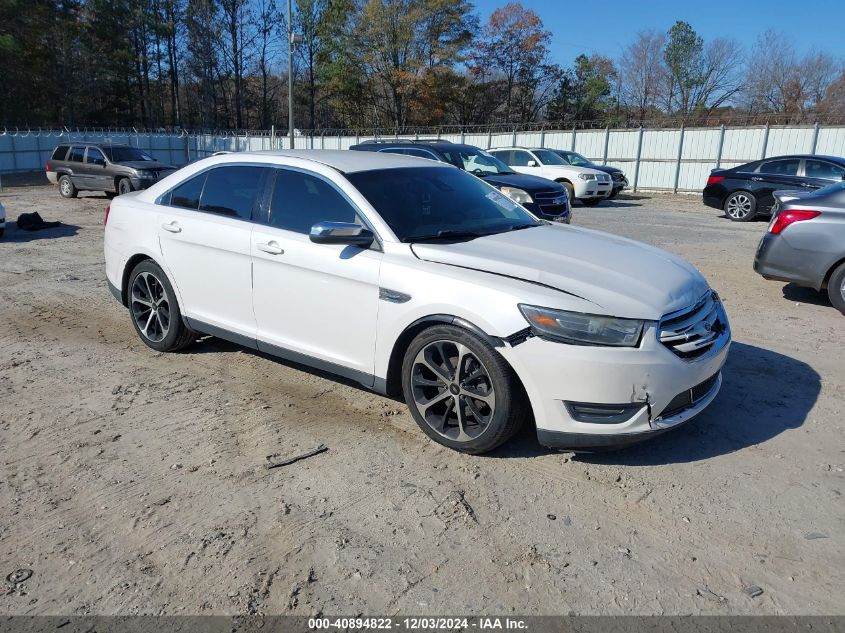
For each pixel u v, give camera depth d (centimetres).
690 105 5781
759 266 716
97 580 270
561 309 331
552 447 348
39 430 402
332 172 433
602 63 6319
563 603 258
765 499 331
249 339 468
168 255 509
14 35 5325
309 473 354
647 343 332
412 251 385
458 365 360
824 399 453
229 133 4447
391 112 5791
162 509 320
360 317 399
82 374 498
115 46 6431
